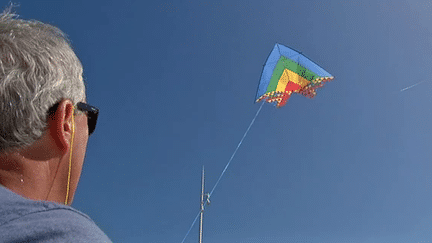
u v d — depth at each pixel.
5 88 0.85
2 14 0.95
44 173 0.89
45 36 0.96
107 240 0.79
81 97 1.01
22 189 0.85
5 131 0.84
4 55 0.87
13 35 0.91
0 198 0.74
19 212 0.72
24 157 0.87
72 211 0.79
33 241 0.68
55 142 0.91
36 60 0.90
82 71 1.04
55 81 0.92
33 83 0.88
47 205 0.76
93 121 1.04
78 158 0.98
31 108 0.86
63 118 0.91
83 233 0.74
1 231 0.67
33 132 0.87
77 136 0.98
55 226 0.72
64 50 0.98
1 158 0.85
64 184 0.93
